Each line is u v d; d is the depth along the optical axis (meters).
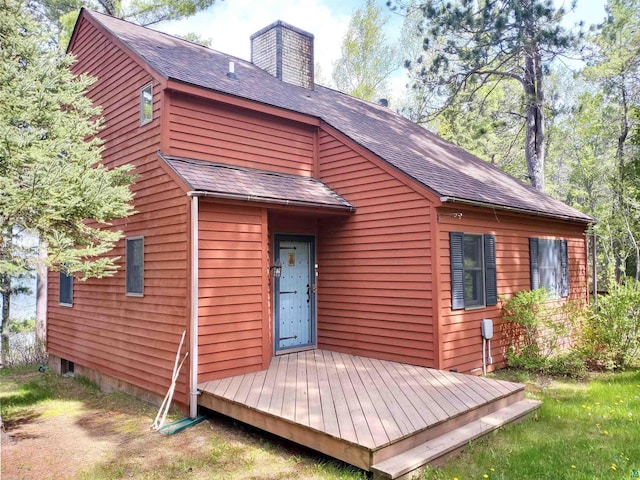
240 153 7.70
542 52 13.32
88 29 9.12
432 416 4.61
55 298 9.82
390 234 7.44
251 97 7.69
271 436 5.27
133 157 7.48
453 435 4.58
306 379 6.11
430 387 5.71
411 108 20.83
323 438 4.24
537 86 14.93
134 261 7.27
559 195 25.08
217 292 6.18
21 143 5.09
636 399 6.19
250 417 5.03
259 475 4.27
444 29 13.84
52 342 9.88
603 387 6.92
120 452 4.98
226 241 6.33
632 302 8.16
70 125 5.95
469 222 7.60
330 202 7.59
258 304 6.65
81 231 6.16
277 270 8.02
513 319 8.20
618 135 17.83
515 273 8.75
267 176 7.70
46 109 5.66
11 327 15.25
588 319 8.47
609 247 16.59
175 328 6.24
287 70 11.06
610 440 4.80
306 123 8.54
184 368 6.02
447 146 12.08
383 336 7.48
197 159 7.14
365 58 22.03
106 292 7.96
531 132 15.05
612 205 16.16
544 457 4.32
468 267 7.66
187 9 14.00
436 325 6.79
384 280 7.51
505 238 8.54
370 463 3.85
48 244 5.88
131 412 6.48
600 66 14.83
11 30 5.66
